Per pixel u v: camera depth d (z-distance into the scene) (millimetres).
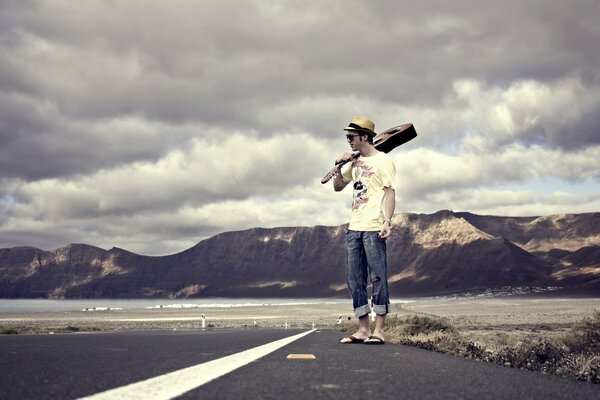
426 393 2967
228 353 5242
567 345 14398
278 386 3068
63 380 3098
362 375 3672
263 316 157625
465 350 8547
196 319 131750
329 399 2697
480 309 176750
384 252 8281
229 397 2670
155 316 167250
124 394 2633
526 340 8641
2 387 2770
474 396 2916
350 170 8664
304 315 163000
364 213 8344
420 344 9125
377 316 8086
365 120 8492
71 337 9625
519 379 3719
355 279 8266
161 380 3168
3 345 6359
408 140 8570
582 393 3172
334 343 7820
